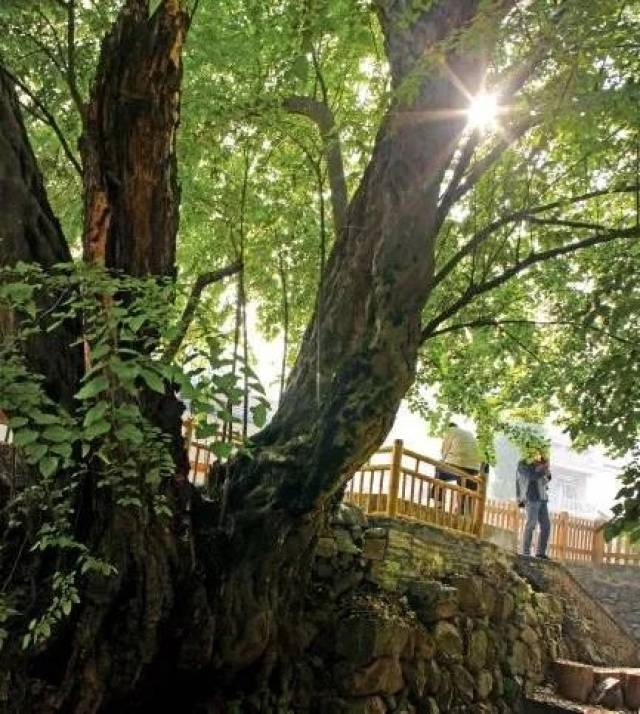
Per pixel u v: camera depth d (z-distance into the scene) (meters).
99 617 5.04
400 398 5.86
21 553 5.20
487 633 9.30
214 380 3.91
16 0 5.73
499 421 10.32
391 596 8.41
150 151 4.95
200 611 5.55
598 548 15.54
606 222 8.96
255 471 6.16
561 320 8.48
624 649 12.32
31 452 3.79
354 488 9.64
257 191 8.48
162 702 5.86
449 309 6.95
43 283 4.43
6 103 4.98
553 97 5.66
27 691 4.94
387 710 7.53
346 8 6.83
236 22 7.83
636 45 5.39
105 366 3.82
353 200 6.55
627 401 6.62
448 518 10.00
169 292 4.31
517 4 5.49
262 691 6.46
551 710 9.34
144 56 4.80
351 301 6.31
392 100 5.88
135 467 4.59
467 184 6.35
